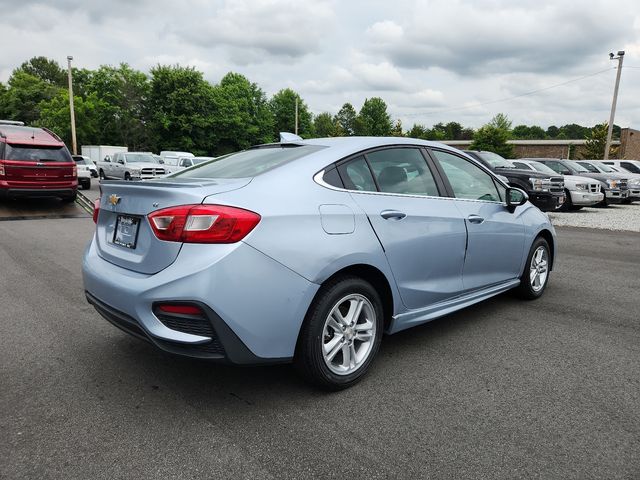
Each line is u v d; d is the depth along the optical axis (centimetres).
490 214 391
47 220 1005
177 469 203
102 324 384
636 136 4453
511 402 265
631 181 1748
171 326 232
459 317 420
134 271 254
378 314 294
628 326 397
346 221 271
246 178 267
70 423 238
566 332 381
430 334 375
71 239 778
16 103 6347
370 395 272
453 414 251
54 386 277
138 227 259
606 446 223
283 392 274
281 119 6675
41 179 1097
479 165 408
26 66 9462
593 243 864
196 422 240
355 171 298
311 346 257
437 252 331
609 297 490
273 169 275
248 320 232
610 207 1681
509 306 455
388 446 221
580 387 284
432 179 349
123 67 5416
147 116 5347
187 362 313
